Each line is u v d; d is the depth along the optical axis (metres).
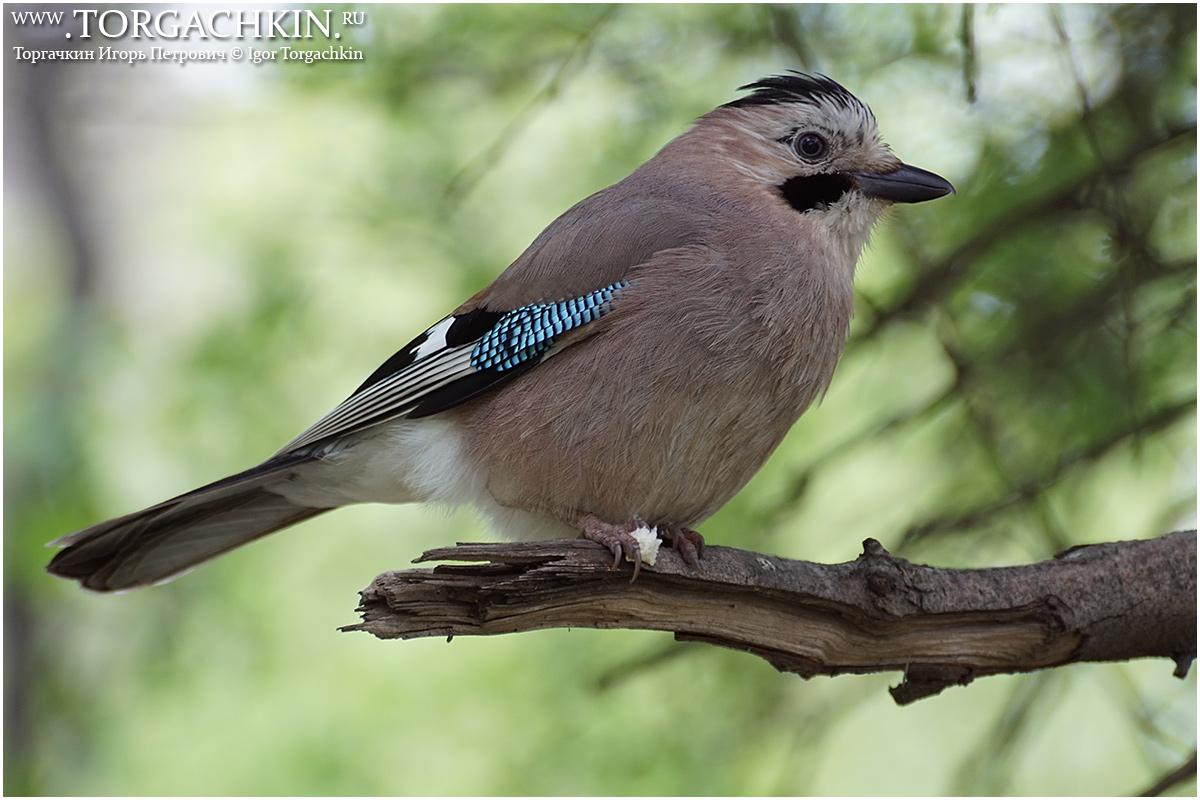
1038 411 9.10
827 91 8.15
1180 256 9.25
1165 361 8.94
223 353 11.98
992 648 6.68
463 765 13.84
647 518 7.45
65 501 13.31
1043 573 6.70
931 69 9.57
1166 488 9.99
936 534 8.79
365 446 8.01
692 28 9.93
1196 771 6.53
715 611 6.50
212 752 14.42
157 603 14.63
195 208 13.31
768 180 7.92
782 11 9.43
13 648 17.33
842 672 6.76
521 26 10.12
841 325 7.70
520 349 7.35
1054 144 9.06
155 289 21.23
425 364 7.70
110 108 22.31
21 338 14.79
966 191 9.27
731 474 7.39
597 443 7.12
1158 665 11.15
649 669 8.98
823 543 10.71
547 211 11.18
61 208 23.52
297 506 8.59
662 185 7.93
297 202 12.02
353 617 14.95
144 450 13.30
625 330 7.10
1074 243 9.12
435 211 10.91
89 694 15.23
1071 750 12.43
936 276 8.74
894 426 9.03
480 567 6.06
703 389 7.05
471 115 11.04
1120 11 9.06
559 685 12.00
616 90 10.46
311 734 14.30
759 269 7.23
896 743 13.46
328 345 12.17
